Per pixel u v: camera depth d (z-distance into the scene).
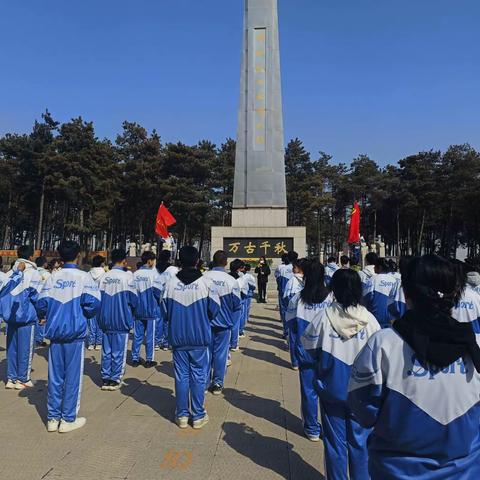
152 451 4.22
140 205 43.59
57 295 4.73
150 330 7.78
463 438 1.85
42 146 40.47
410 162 50.81
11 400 5.79
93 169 38.44
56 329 4.64
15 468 3.85
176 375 4.89
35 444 4.37
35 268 6.42
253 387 6.48
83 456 4.10
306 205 49.62
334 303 3.40
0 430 4.74
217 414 5.29
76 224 39.69
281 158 22.59
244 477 3.73
